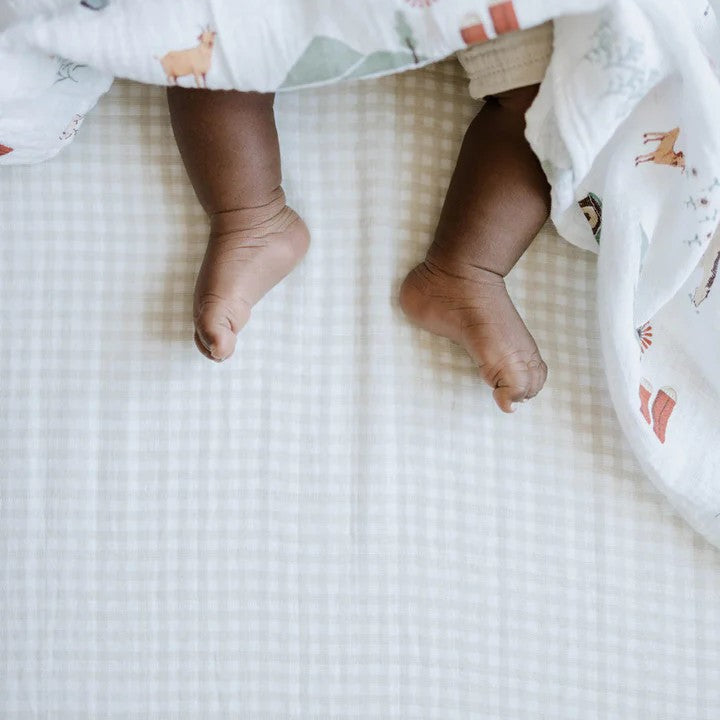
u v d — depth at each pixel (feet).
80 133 3.23
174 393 3.20
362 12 2.68
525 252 3.27
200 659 3.17
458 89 3.26
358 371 3.23
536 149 2.87
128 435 3.19
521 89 2.94
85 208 3.22
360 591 3.20
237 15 2.69
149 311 3.21
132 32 2.70
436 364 3.24
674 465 3.20
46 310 3.20
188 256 3.23
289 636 3.19
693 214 2.92
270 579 3.19
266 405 3.21
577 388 3.27
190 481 3.19
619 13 2.65
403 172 3.25
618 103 2.72
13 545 3.16
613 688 3.24
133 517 3.18
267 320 3.23
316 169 3.25
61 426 3.18
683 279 3.04
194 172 3.02
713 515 3.22
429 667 3.21
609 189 3.00
